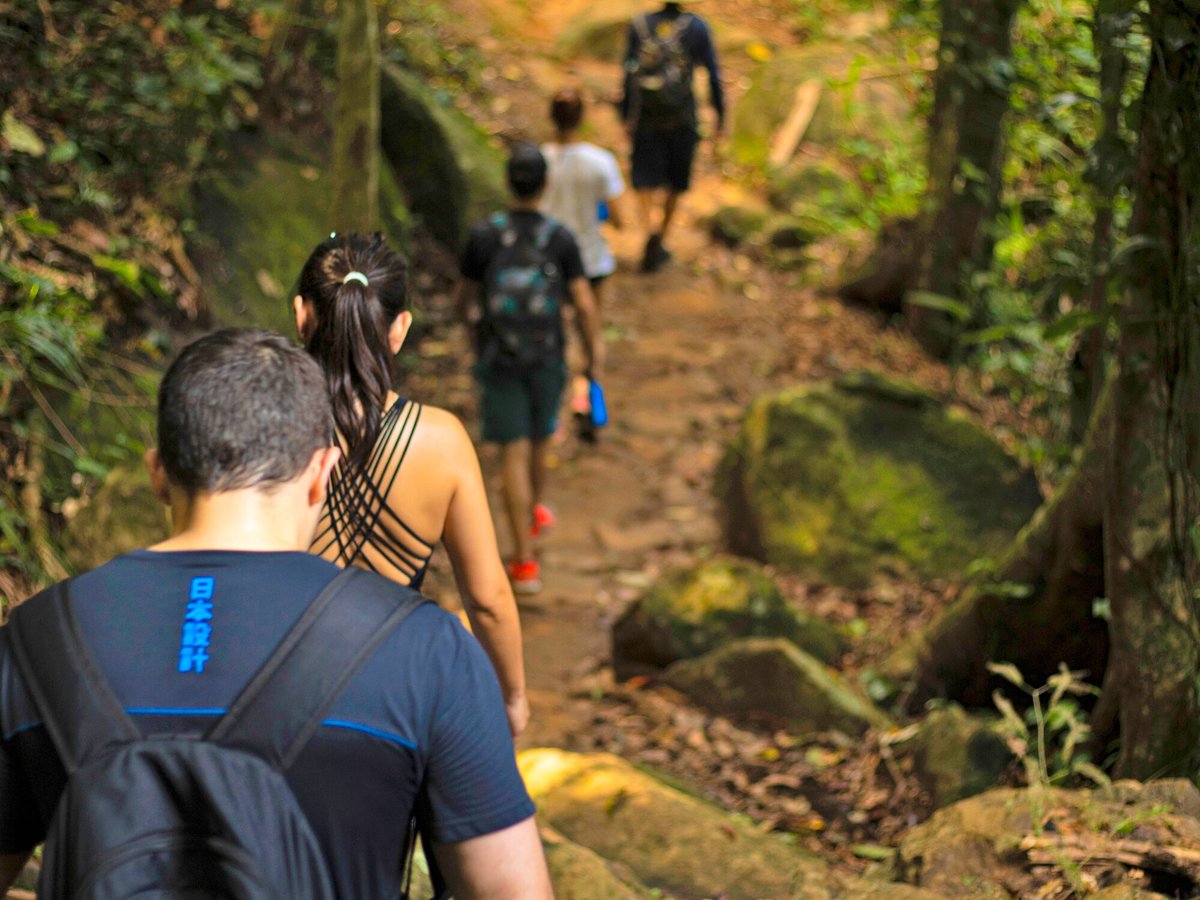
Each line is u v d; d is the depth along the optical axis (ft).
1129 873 9.39
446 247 28.58
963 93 26.25
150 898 3.99
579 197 23.79
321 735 4.20
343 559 7.18
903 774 13.92
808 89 37.47
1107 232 15.79
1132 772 11.69
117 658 4.26
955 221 27.12
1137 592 11.41
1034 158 26.63
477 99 36.01
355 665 4.30
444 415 7.39
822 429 20.30
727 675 15.71
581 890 9.53
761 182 36.14
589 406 19.40
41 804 4.26
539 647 17.40
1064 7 20.72
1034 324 26.02
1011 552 14.92
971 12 24.89
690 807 11.85
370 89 18.08
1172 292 10.71
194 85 19.95
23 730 4.25
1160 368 10.91
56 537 14.88
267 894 4.02
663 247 31.68
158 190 19.48
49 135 18.07
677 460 22.84
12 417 15.21
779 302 29.73
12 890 7.19
